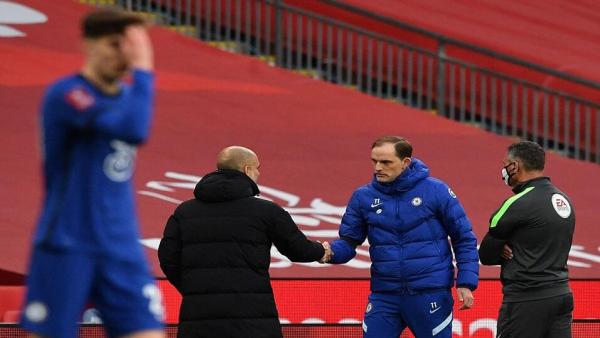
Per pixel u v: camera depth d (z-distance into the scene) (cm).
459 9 5847
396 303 2298
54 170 1194
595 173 4712
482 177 4491
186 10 5528
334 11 5519
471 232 2300
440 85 5075
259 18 5266
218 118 4622
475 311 3044
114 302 1189
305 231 3812
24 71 4616
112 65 1178
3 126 4234
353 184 4275
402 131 4784
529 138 5428
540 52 5575
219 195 2011
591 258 3897
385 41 5122
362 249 3775
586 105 5016
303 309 2964
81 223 1185
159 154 4262
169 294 2902
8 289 2967
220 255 1998
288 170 4312
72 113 1162
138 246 1210
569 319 2298
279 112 4756
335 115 4819
